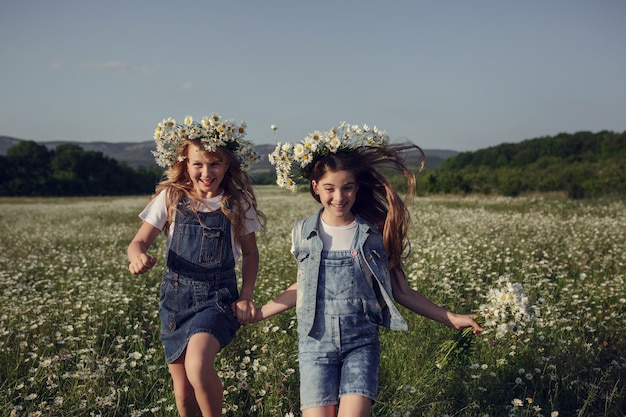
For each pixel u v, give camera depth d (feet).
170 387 12.14
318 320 9.49
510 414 10.48
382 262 9.78
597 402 11.44
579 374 12.28
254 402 11.82
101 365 12.63
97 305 18.45
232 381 12.34
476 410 10.94
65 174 217.97
